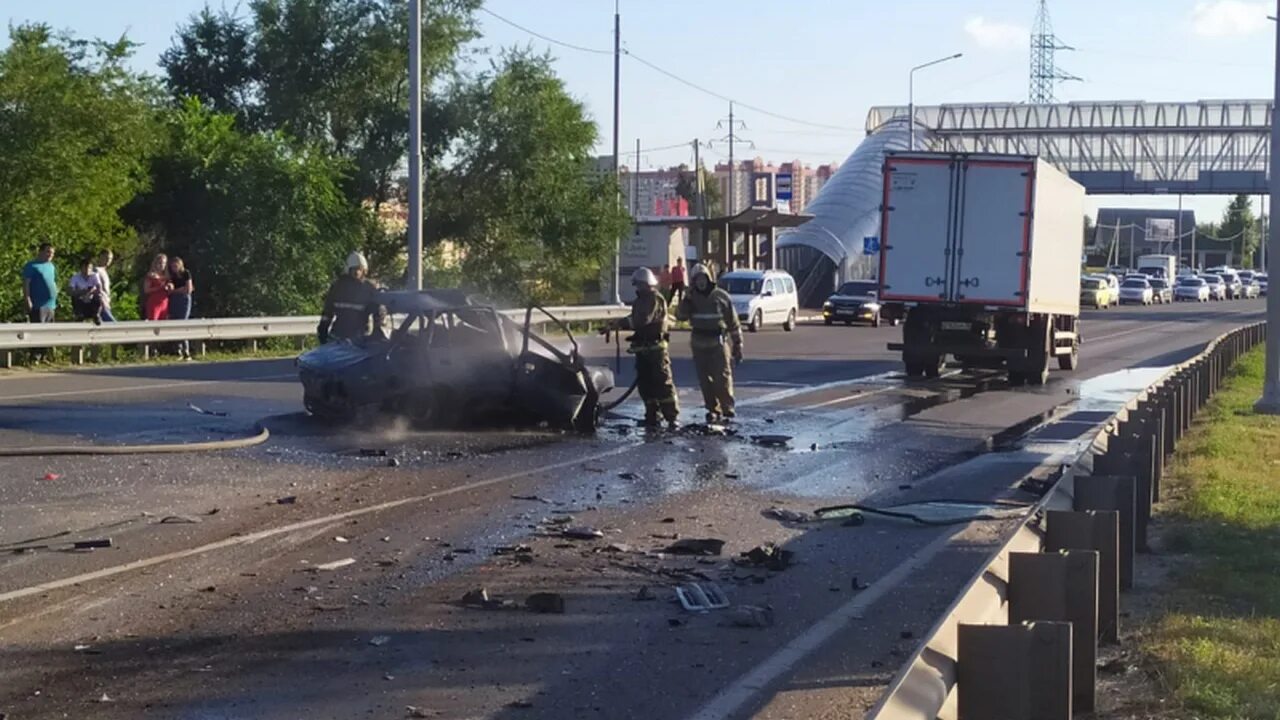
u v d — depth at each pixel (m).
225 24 45.81
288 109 45.41
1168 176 78.62
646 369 16.97
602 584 8.78
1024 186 25.05
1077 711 6.14
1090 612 6.10
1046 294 26.48
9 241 29.94
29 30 31.59
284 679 6.67
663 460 14.30
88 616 7.70
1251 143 77.56
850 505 11.66
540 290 48.62
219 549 9.46
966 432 17.67
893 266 25.66
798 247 72.81
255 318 29.92
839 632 7.76
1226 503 12.04
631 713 6.28
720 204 125.81
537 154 47.03
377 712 6.22
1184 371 19.58
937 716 4.38
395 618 7.83
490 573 9.01
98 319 25.58
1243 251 183.00
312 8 45.03
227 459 13.30
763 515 11.42
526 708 6.33
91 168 31.20
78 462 12.77
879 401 21.61
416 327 17.03
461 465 13.51
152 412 17.00
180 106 44.09
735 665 7.08
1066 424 18.78
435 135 46.62
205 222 36.53
